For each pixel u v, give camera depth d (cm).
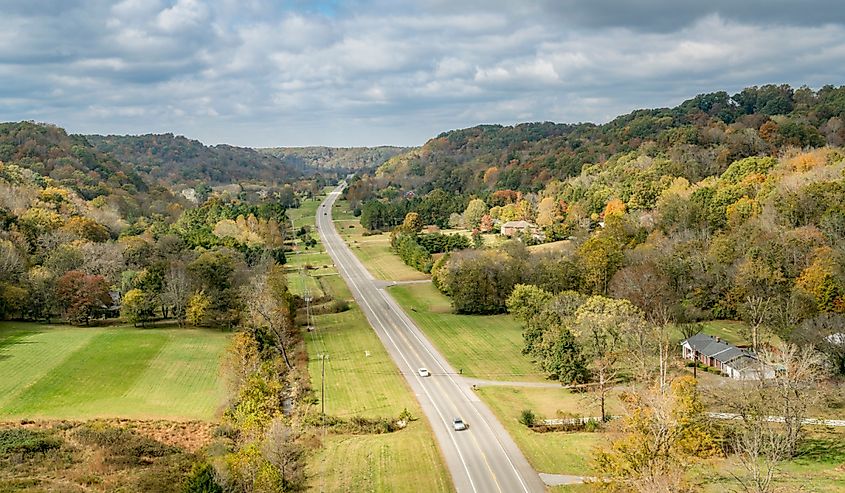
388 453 6925
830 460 6050
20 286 12050
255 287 11950
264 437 6469
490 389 9244
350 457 6831
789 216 13825
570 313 10450
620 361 9138
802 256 11794
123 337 11294
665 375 7825
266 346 9969
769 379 7581
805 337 8775
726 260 12569
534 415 8100
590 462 6128
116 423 7694
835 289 10188
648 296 11231
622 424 5819
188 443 7250
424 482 6228
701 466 5700
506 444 7125
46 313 12294
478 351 11200
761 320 9956
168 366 9912
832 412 7406
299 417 8075
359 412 8475
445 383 9581
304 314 14075
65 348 10425
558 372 9138
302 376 9919
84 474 6219
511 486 6103
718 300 12112
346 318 13750
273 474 5712
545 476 6275
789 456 6059
